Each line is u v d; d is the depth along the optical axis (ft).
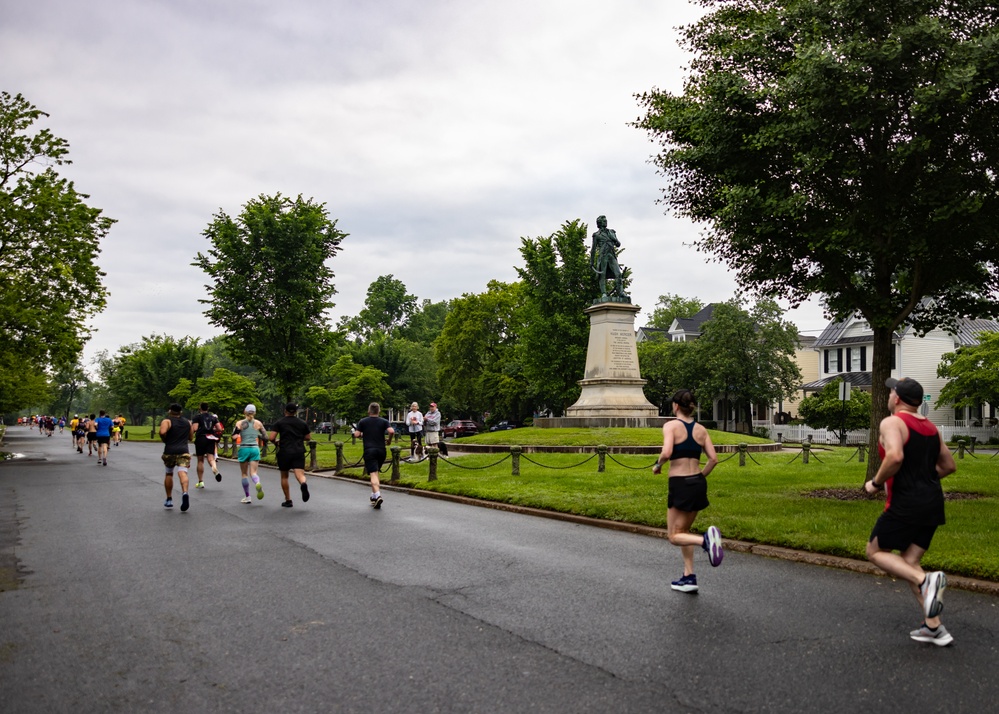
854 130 35.81
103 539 33.50
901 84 35.27
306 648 17.94
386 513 42.50
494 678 15.88
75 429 124.16
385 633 19.13
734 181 42.50
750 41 41.11
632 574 26.04
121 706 14.48
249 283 106.73
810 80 34.81
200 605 21.97
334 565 27.66
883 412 42.96
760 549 29.73
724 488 48.52
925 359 154.81
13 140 89.81
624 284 153.17
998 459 80.43
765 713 14.01
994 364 123.24
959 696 14.80
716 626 19.62
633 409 100.27
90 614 21.04
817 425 146.51
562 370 156.87
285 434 45.37
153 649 17.94
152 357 206.69
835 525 32.53
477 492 48.37
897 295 46.55
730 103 40.22
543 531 35.86
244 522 38.75
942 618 20.34
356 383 191.31
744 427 188.96
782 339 167.53
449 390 228.43
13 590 23.93
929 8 35.63
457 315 216.95
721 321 169.17
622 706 14.35
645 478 54.85
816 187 40.19
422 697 14.84
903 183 38.83
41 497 51.21
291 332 109.81
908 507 18.07
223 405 145.79
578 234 156.46
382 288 350.43
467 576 25.75
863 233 39.09
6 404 183.62
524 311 164.04
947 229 38.55
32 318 89.56
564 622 20.06
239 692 15.17
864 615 20.62
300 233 107.65
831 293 44.50
